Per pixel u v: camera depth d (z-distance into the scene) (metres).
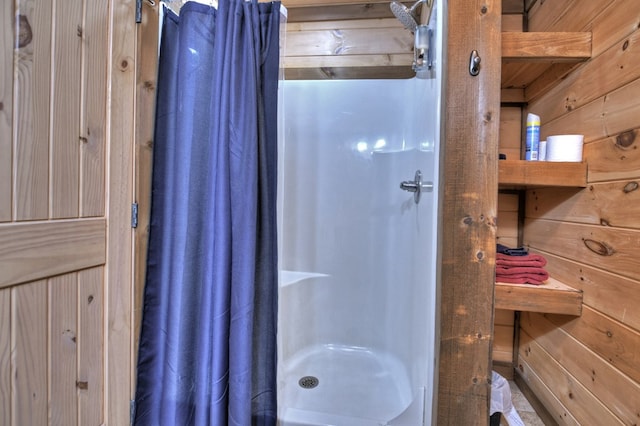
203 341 1.01
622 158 0.89
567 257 1.17
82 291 0.87
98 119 0.90
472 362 0.91
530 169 1.12
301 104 1.97
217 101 0.98
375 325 1.85
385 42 1.85
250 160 0.98
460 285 0.91
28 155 0.72
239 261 0.97
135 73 1.01
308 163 1.96
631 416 0.84
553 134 1.29
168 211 1.11
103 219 0.93
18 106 0.70
